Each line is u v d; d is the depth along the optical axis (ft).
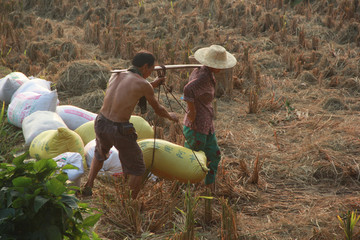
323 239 29.68
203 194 35.63
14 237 19.48
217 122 52.54
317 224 31.58
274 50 77.20
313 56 71.72
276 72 69.21
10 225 19.24
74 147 38.09
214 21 96.27
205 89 33.06
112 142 31.45
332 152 42.75
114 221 31.01
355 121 50.80
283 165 42.14
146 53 31.14
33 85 50.26
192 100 32.37
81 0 109.70
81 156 37.86
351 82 61.57
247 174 39.81
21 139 45.62
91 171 34.24
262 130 50.39
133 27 93.66
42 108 45.14
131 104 30.58
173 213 32.22
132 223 30.78
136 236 30.09
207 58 32.89
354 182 38.83
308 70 69.97
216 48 33.17
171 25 89.40
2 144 42.93
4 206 19.29
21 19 95.81
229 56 34.71
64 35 88.43
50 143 37.55
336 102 56.34
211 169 35.83
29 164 19.76
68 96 58.65
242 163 39.60
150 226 30.81
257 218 33.32
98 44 84.28
